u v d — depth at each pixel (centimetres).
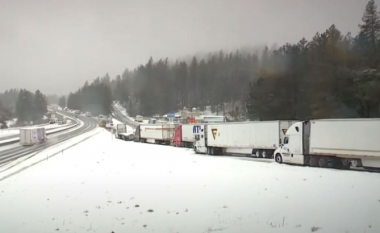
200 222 1056
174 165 2581
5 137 7800
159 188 1608
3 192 1714
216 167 2423
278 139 3192
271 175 1966
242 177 1889
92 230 1016
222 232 954
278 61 5816
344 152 2383
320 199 1299
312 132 2573
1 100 13200
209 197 1389
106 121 13638
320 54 4847
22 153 4606
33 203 1409
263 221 1044
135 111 16812
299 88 5388
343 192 1424
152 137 6388
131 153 3912
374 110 4247
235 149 3647
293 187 1552
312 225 991
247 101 6462
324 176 1919
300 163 2664
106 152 4088
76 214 1205
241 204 1261
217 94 11775
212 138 3834
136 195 1471
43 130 6662
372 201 1255
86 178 2014
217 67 12350
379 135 2225
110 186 1708
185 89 14262
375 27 4372
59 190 1672
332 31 4822
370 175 1970
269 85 5669
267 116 5688
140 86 16338
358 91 4197
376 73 4144
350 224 991
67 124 14688
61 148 5031
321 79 4672
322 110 4628
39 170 2594
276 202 1271
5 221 1151
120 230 1005
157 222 1070
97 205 1323
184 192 1500
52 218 1165
